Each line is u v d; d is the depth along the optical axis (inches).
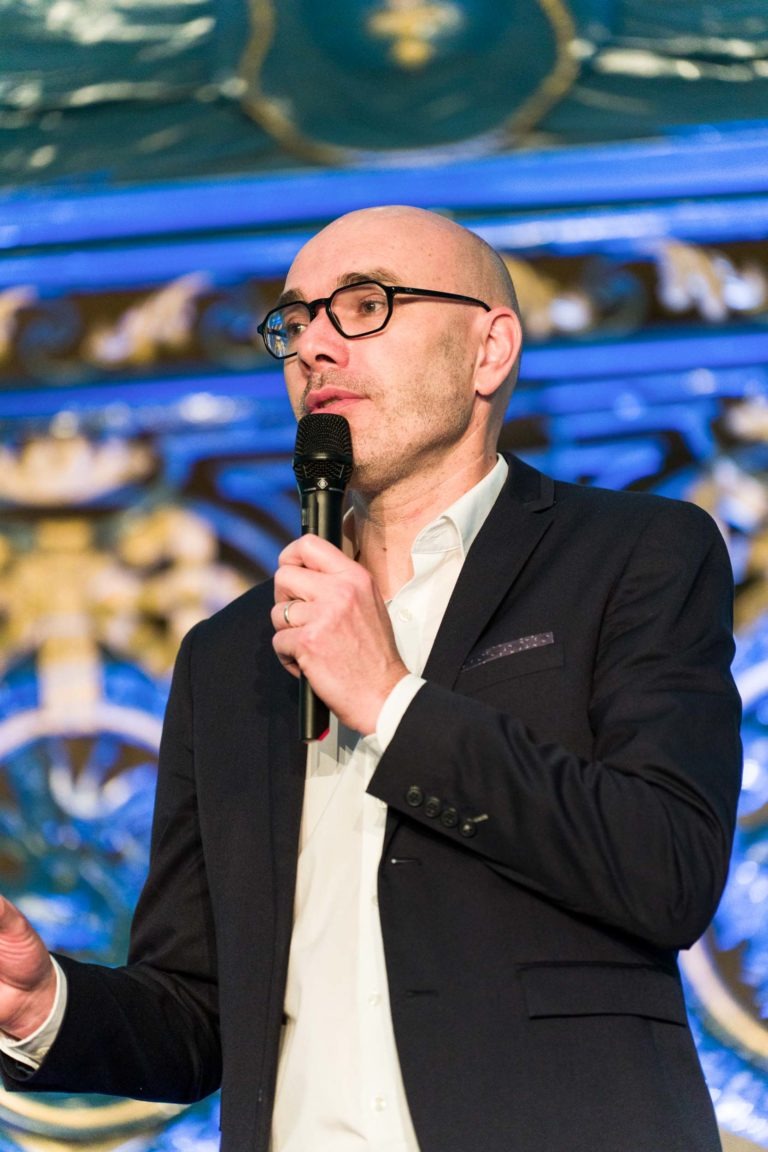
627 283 391.5
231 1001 160.7
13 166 389.4
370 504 181.0
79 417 399.9
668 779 149.6
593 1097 142.3
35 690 378.6
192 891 182.1
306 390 176.6
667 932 146.5
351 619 150.8
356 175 389.4
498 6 366.3
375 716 149.6
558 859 145.7
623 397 387.9
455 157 385.4
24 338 401.7
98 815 367.2
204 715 180.7
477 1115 141.4
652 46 370.0
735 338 389.1
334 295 177.6
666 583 164.6
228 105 381.7
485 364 184.1
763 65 372.5
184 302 401.7
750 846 342.0
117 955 354.9
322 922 160.4
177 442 398.6
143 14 372.2
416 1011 146.9
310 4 368.8
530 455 386.3
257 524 394.0
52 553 390.3
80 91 379.6
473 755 147.6
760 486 380.2
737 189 385.7
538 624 164.1
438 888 152.1
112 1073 171.9
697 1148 145.3
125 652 383.2
